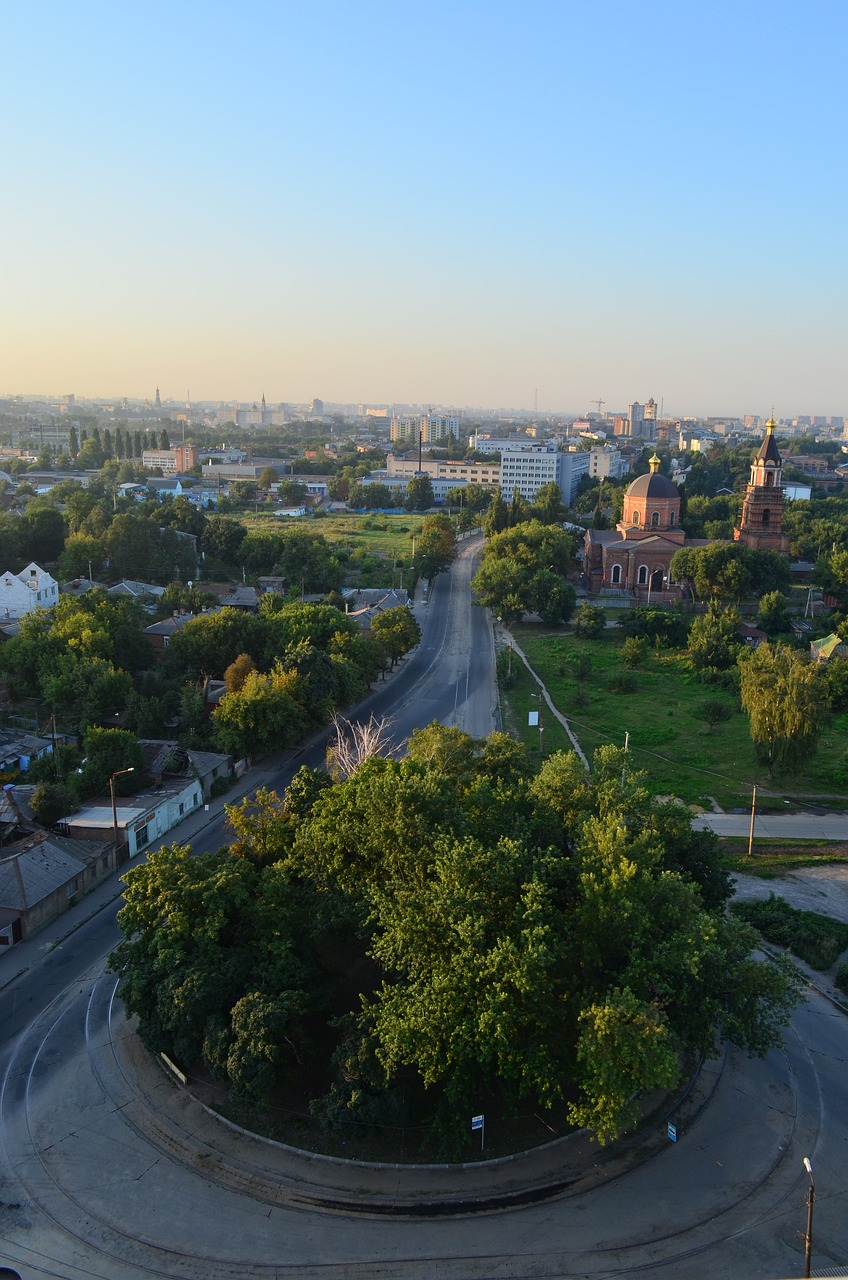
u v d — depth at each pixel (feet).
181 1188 135.74
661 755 327.47
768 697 296.30
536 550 613.11
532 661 464.24
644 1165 141.28
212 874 168.55
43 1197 134.00
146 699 322.75
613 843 146.20
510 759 222.69
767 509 615.98
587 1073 131.54
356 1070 139.95
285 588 584.40
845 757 323.78
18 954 197.16
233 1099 145.79
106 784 264.72
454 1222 130.31
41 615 411.95
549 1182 136.98
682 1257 124.98
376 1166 138.72
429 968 139.74
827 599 574.15
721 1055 161.38
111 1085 156.97
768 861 246.68
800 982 162.40
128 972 163.73
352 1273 122.11
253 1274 122.01
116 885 228.02
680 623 489.67
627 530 622.13
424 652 483.51
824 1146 146.82
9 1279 120.78
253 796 287.69
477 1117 138.82
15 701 359.05
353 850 169.07
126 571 580.30
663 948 136.46
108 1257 124.47
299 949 164.35
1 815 245.86
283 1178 137.28
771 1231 129.59
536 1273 122.31
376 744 267.80
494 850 147.23
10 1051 165.58
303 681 323.78
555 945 136.77
